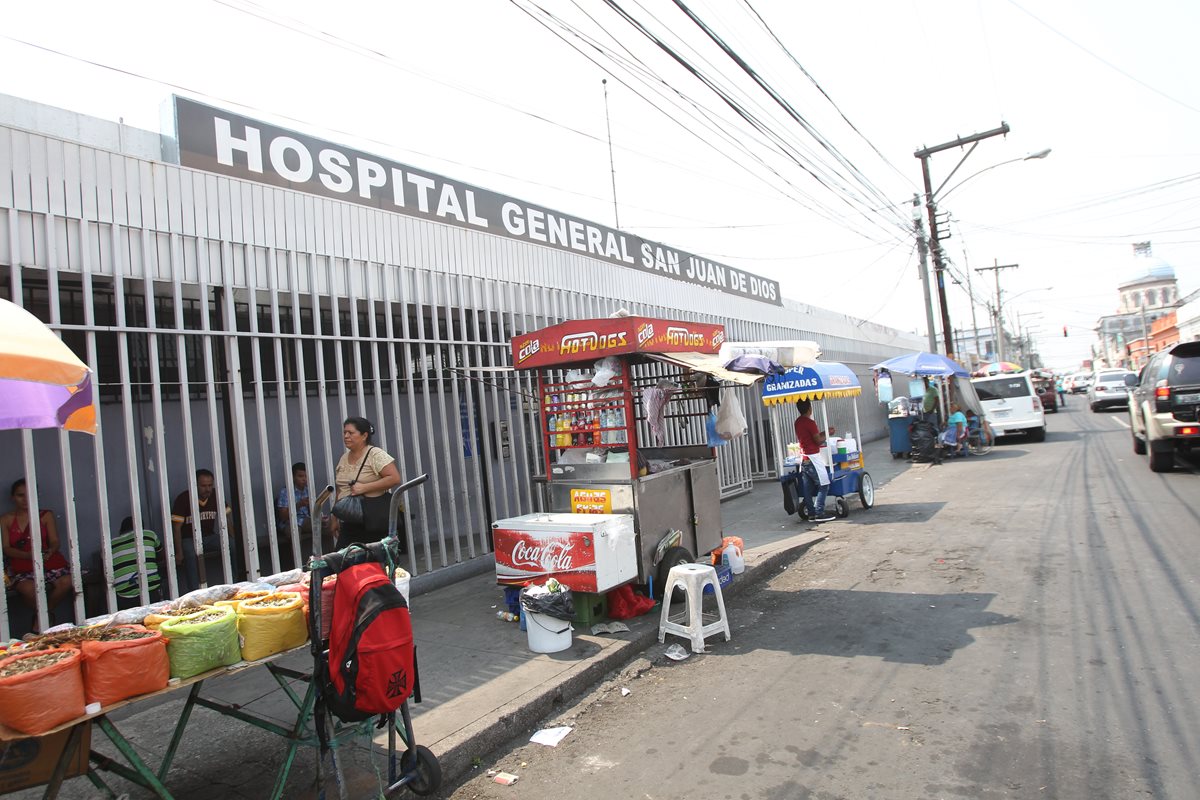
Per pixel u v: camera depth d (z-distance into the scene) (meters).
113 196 5.23
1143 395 12.27
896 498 11.72
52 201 4.91
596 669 4.95
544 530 5.74
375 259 6.99
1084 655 4.65
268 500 5.86
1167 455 11.39
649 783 3.55
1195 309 29.44
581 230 11.18
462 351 7.83
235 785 3.68
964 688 4.32
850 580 7.10
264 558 7.46
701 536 6.78
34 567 4.62
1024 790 3.19
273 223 6.21
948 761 3.48
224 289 5.86
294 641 3.31
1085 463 13.67
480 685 4.69
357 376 6.71
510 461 8.59
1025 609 5.67
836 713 4.13
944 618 5.66
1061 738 3.62
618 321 5.84
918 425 16.22
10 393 3.00
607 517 5.91
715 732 4.04
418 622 6.18
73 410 3.24
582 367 7.02
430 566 7.23
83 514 6.77
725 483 12.98
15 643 2.92
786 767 3.57
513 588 5.98
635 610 5.96
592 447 6.45
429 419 7.30
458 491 9.24
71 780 3.79
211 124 6.79
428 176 8.87
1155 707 3.86
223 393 6.05
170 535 5.29
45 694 2.53
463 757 3.85
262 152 7.18
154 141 6.55
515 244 8.79
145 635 2.89
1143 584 5.98
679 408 8.79
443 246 7.76
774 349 9.03
